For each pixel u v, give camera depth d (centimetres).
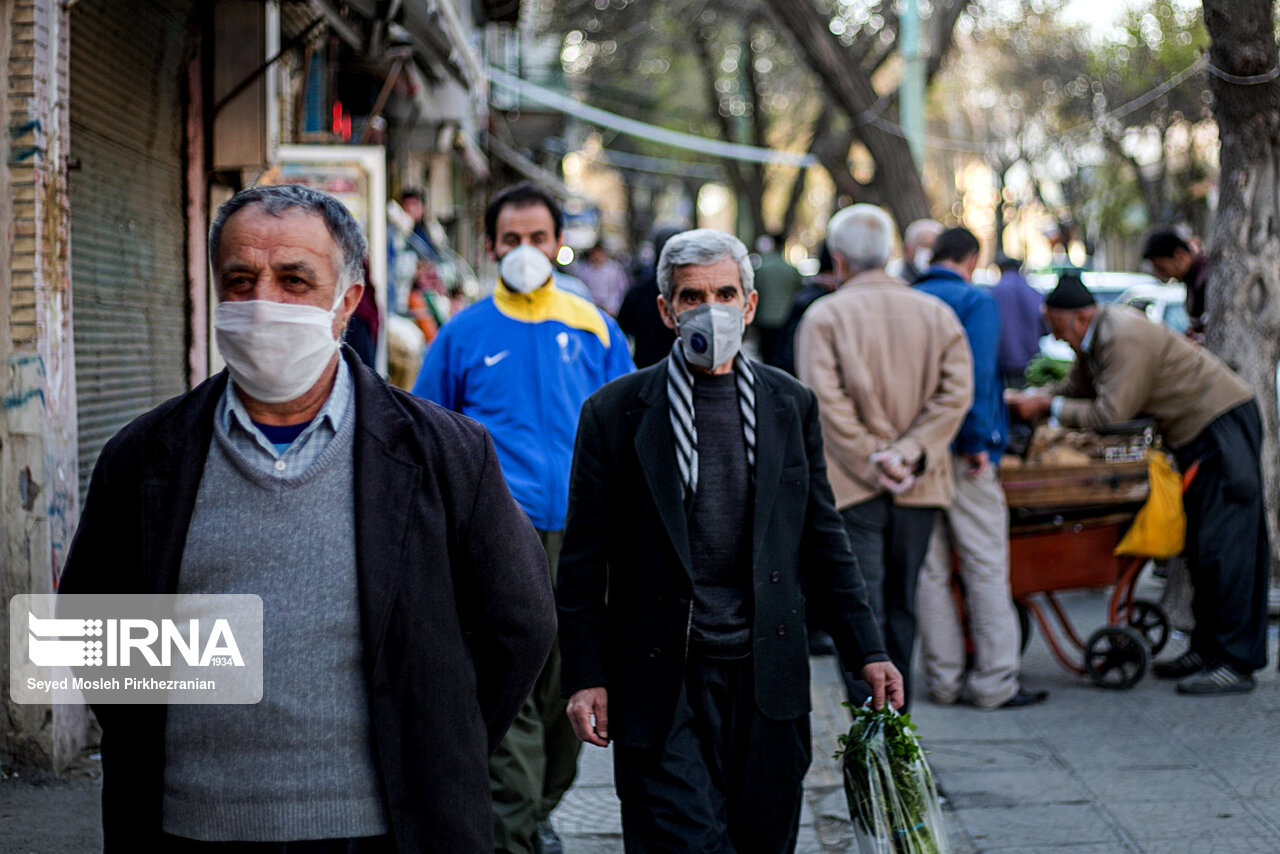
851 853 436
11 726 472
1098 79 2973
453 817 221
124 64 593
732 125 3041
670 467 325
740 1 2616
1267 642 621
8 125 461
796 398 338
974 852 436
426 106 1262
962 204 3969
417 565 222
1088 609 789
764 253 1161
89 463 544
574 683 330
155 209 642
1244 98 697
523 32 2338
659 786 318
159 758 222
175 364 674
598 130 3409
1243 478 602
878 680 339
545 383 415
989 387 564
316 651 218
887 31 2175
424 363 429
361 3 729
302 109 907
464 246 2112
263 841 218
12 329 463
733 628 325
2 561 468
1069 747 540
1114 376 600
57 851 413
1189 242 778
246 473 220
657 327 730
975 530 588
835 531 343
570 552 337
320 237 222
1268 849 434
